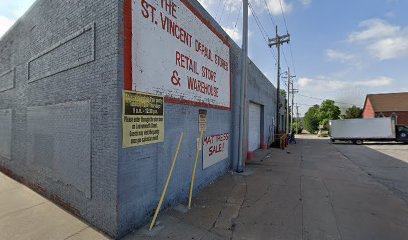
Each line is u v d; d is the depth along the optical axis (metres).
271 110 19.62
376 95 39.12
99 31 3.92
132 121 3.89
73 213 4.54
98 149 3.95
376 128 22.55
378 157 13.27
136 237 3.71
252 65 12.59
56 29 5.01
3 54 7.74
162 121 4.64
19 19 6.61
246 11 8.59
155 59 4.45
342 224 4.28
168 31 4.85
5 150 7.57
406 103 35.47
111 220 3.71
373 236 3.85
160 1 4.59
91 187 4.09
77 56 4.40
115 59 3.64
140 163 4.08
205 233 3.87
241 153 8.43
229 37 8.46
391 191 6.42
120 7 3.67
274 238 3.75
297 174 8.25
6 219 4.32
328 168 9.62
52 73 5.13
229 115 8.48
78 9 4.39
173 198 5.04
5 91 7.61
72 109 4.54
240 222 4.29
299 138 33.09
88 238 3.67
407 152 15.65
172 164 4.86
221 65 7.69
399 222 4.40
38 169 5.71
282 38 20.19
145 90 4.18
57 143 4.99
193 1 5.88
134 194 3.95
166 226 4.08
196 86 6.02
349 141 24.39
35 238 3.67
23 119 6.46
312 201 5.45
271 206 5.09
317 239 3.74
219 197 5.64
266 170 8.84
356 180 7.63
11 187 6.20
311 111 55.25
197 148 5.93
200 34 6.23
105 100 3.81
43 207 4.86
